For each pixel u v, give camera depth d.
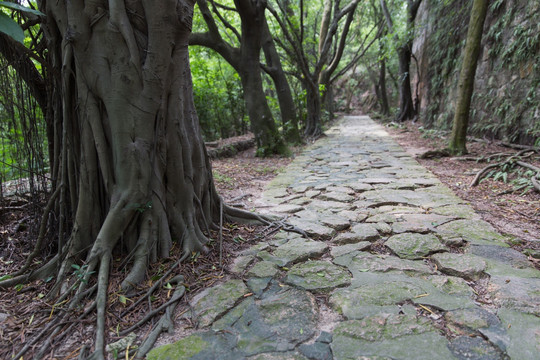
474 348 1.55
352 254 2.62
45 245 2.65
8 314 1.96
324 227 3.19
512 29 6.92
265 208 3.95
